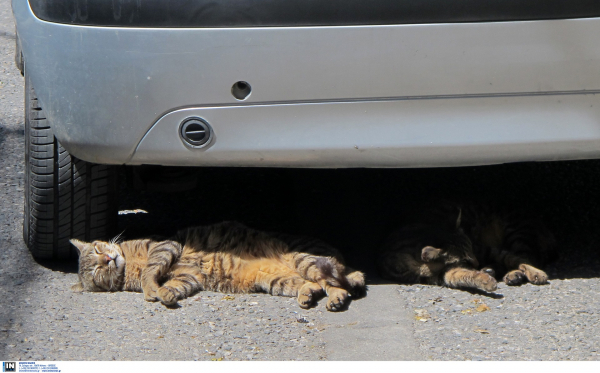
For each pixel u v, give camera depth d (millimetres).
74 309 2797
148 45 2623
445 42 2609
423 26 2602
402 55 2615
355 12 2594
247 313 2785
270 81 2627
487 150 2680
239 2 2594
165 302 2818
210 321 2742
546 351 2600
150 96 2648
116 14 2621
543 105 2658
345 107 2646
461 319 2734
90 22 2643
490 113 2658
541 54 2623
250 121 2652
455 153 2682
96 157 2729
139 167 3062
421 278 2918
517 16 2602
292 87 2631
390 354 2598
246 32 2605
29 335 2662
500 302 2809
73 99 2691
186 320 2746
